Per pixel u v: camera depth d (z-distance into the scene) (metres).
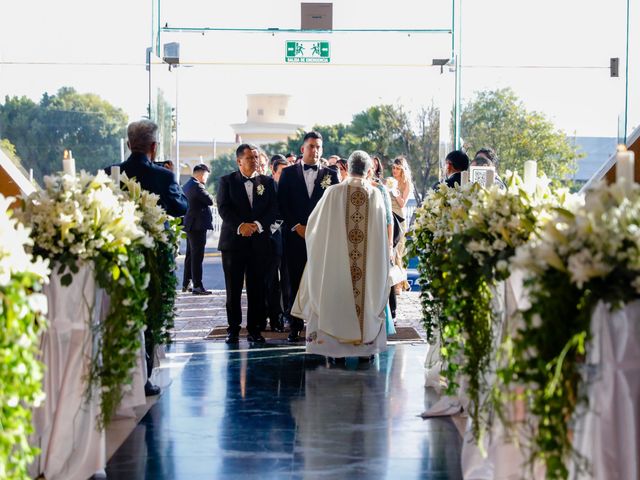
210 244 25.69
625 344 3.36
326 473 5.04
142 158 6.86
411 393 6.97
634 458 3.38
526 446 3.76
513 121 10.74
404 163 10.42
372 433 5.84
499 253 4.43
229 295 9.14
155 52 10.51
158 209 5.98
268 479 4.93
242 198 9.08
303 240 9.05
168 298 6.58
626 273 3.28
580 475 3.46
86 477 4.72
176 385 7.23
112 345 4.71
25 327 3.29
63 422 4.61
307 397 6.84
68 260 4.55
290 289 9.19
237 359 8.30
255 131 36.94
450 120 10.82
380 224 8.07
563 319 3.36
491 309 4.55
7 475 3.24
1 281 3.11
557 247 3.40
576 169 10.62
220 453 5.41
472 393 4.53
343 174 10.60
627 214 3.32
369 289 8.02
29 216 4.63
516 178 4.89
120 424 6.04
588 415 3.44
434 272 5.88
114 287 4.70
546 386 3.38
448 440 5.68
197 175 13.30
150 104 10.55
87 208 4.66
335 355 7.99
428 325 6.51
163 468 5.11
